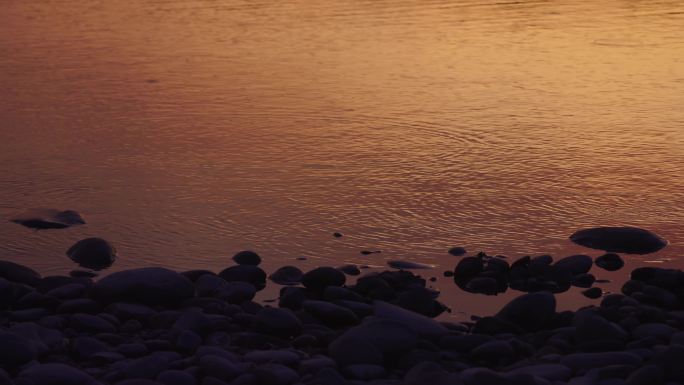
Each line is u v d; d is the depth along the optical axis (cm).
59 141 1089
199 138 1105
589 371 553
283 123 1166
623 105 1246
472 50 1577
